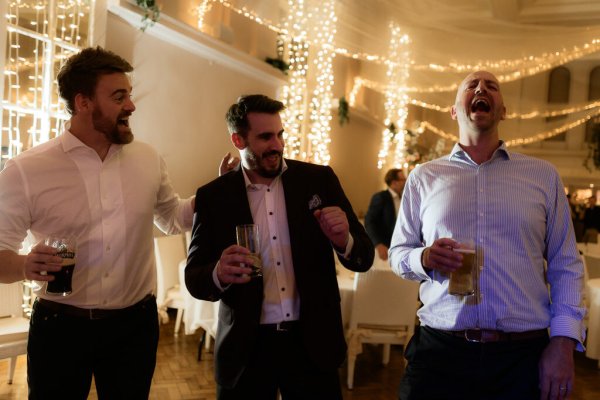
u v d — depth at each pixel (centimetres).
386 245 496
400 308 399
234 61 668
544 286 190
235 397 190
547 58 1199
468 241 177
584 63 1709
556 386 174
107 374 203
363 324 404
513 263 186
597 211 1079
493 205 191
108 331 198
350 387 394
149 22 516
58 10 442
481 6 1054
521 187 191
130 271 204
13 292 343
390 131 1041
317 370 190
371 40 1008
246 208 196
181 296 487
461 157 202
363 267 192
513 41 1148
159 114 563
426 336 197
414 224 209
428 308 197
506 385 183
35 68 427
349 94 1128
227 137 688
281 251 195
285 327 191
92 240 196
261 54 773
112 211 200
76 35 460
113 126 194
